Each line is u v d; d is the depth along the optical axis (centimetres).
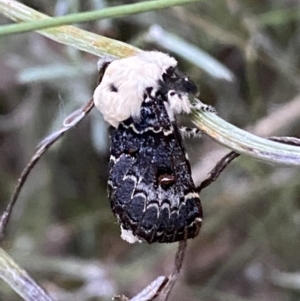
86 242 19
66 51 16
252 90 17
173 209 9
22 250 17
